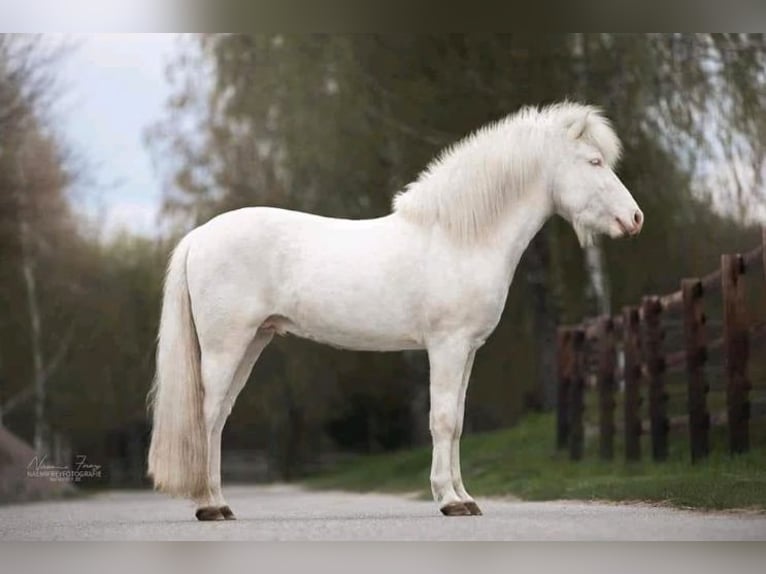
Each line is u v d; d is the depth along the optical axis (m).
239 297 9.26
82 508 15.05
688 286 13.48
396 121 22.00
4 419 32.31
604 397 16.91
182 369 9.28
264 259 9.29
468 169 9.33
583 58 20.34
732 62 18.73
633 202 9.49
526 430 21.62
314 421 33.94
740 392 12.55
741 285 12.59
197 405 9.26
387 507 12.77
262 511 11.84
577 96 20.03
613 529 8.03
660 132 19.84
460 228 9.23
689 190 20.09
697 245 20.14
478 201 9.27
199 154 27.55
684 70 19.34
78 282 31.81
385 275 9.16
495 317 9.30
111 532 8.67
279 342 27.58
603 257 21.41
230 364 9.26
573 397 17.95
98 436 34.06
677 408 17.47
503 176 9.36
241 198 26.83
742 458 12.20
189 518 10.51
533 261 22.41
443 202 9.27
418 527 8.28
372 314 9.19
